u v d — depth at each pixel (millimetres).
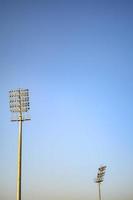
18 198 41000
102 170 71500
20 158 42438
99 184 71875
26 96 43562
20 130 43281
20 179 41719
